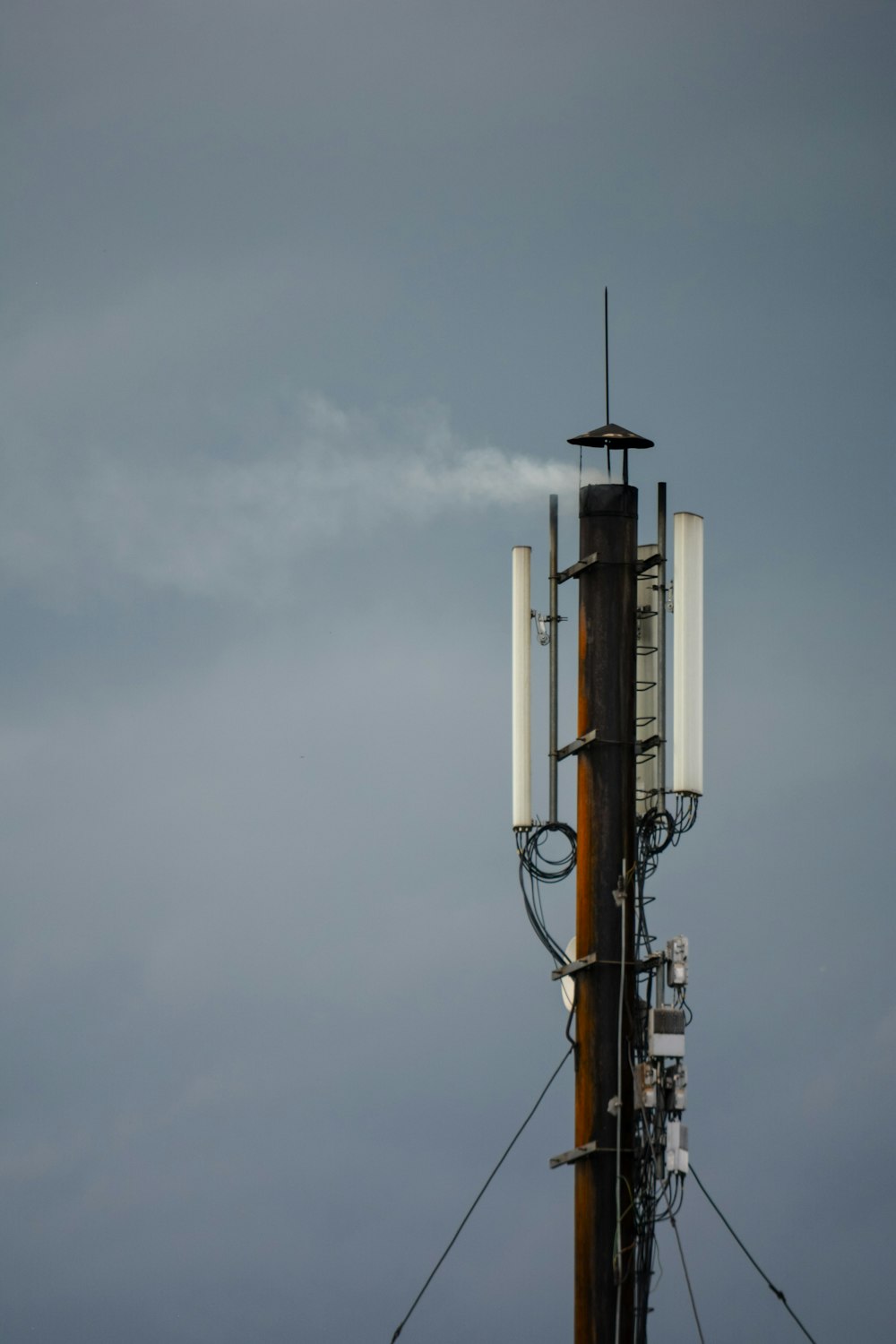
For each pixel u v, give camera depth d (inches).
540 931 3390.7
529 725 3447.3
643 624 3432.6
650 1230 3189.0
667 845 3368.6
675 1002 3255.4
